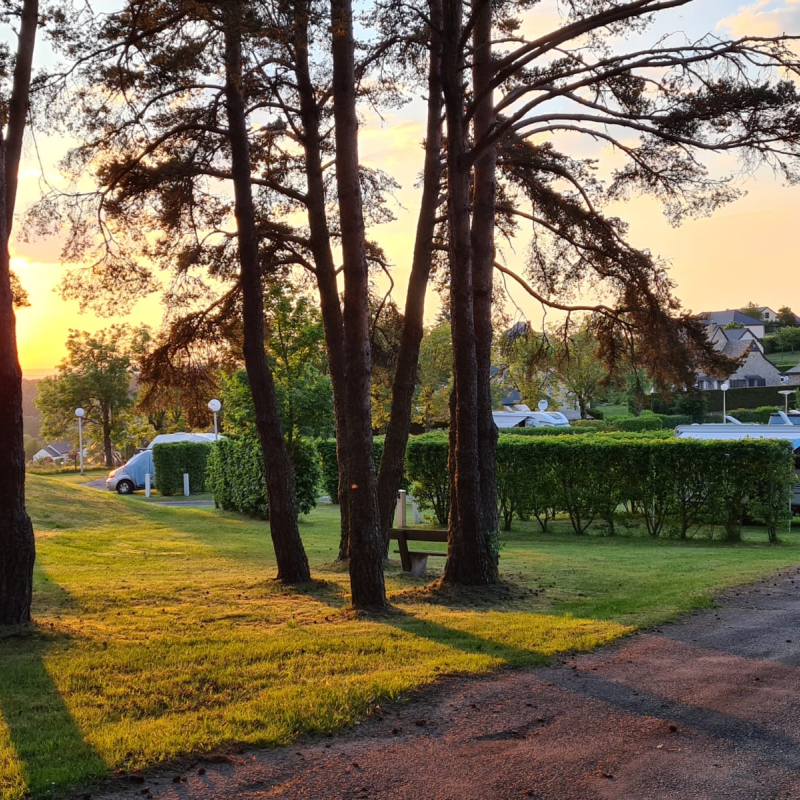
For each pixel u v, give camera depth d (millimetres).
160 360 14422
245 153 11289
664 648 7238
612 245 13352
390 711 5570
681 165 12469
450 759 4773
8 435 7938
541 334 14992
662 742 5000
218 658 6719
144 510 21375
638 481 17594
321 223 13492
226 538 17516
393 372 16641
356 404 9352
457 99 10641
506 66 10727
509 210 13633
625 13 9625
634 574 11734
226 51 10984
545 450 18594
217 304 14391
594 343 15523
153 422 52281
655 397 14891
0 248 7871
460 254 10625
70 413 53906
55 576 11453
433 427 52719
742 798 4234
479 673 6395
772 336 135750
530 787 4398
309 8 9109
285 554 11188
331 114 14406
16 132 8852
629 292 13273
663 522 17500
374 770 4621
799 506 20562
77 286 12883
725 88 10523
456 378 10703
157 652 6922
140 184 12141
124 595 9797
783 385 74688
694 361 13047
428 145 12602
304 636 7562
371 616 8609
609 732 5172
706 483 16844
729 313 147625
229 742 4941
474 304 11375
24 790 4250
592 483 18109
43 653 6926
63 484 22750
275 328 20781
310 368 21281
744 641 7488
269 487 11281
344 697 5660
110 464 55375
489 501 10961
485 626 8023
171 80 11258
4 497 7926
